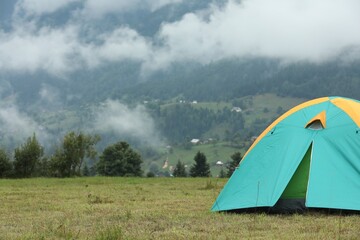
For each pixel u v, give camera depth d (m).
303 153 11.08
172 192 18.16
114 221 10.22
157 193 17.73
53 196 16.73
